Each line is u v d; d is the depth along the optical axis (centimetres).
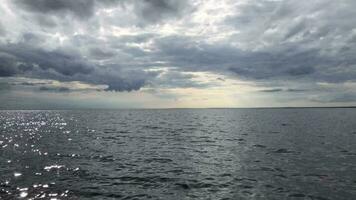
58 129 6919
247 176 2291
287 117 13200
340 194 1836
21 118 13725
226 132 5988
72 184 2031
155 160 2947
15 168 2480
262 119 11500
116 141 4519
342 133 5594
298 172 2412
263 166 2648
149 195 1834
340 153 3300
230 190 1931
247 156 3158
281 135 5294
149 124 8906
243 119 11719
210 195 1834
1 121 10944
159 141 4541
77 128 7238
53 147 3797
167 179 2200
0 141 4447
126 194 1848
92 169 2497
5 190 1872
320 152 3381
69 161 2827
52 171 2395
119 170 2484
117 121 10762
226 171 2456
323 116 14100
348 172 2400
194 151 3528
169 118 13375
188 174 2362
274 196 1805
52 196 1781
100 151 3491
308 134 5441
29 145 3991
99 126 7994
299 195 1825
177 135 5453
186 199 1767
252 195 1833
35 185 1988
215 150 3588
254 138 4850
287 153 3325
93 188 1955
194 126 7881
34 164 2656
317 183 2083
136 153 3375
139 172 2423
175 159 3003
